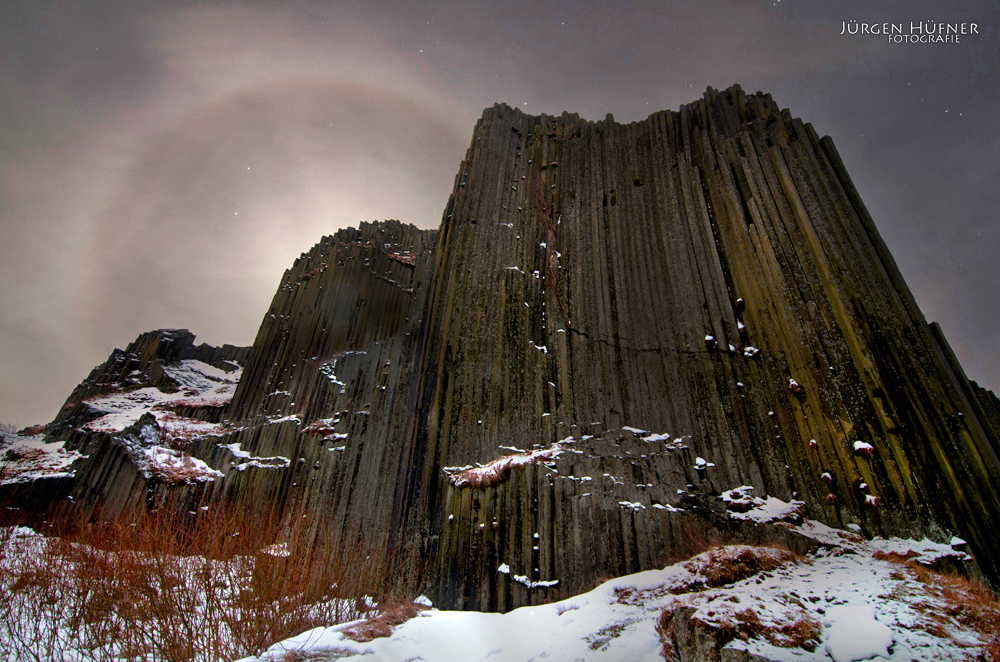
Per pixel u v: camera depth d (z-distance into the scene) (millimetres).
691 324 15875
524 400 15508
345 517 16203
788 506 11953
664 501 12539
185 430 28422
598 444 14133
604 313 17078
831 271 14289
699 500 12398
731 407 13984
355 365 22094
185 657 7805
